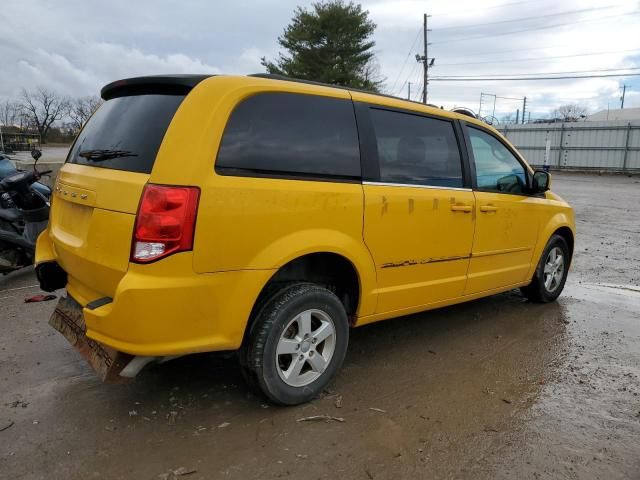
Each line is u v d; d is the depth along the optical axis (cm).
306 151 320
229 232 281
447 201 400
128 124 307
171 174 268
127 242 269
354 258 340
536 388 361
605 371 392
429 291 402
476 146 445
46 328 454
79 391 344
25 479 257
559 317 514
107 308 274
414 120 392
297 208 308
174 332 274
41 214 585
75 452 279
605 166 3058
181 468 267
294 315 314
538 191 497
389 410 327
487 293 469
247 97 297
